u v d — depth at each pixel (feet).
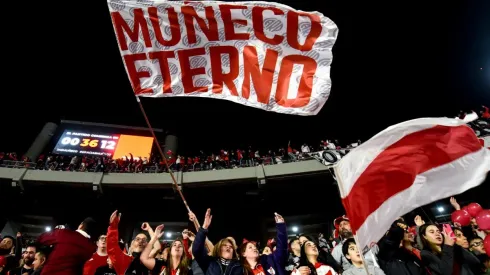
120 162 65.00
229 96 11.30
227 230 65.16
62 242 10.82
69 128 75.00
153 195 63.41
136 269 12.39
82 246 11.05
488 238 12.67
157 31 11.92
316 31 10.89
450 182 8.68
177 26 11.84
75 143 72.59
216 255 12.28
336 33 10.77
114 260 11.36
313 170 59.36
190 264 12.75
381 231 8.10
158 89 11.68
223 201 65.87
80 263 10.79
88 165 63.77
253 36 11.44
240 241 63.82
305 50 10.87
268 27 11.24
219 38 11.68
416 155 8.90
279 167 61.11
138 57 11.89
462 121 9.23
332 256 15.23
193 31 11.78
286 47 11.02
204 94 11.51
